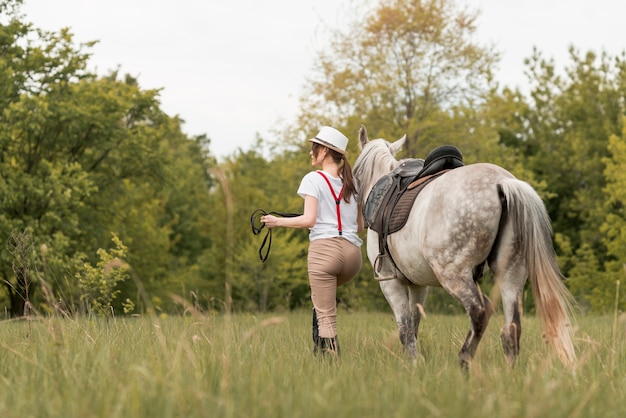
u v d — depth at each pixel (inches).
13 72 954.7
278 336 283.7
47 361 153.1
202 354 166.4
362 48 1021.8
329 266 224.7
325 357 207.9
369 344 256.2
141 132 1114.1
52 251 866.1
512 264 194.7
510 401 125.0
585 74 1331.2
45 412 116.0
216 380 137.8
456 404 115.9
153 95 1134.4
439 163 220.1
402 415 110.3
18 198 929.5
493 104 1045.2
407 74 1008.2
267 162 1560.0
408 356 224.5
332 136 229.0
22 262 222.2
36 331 224.7
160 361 154.3
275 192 1465.3
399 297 240.7
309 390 123.2
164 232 1390.3
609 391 142.9
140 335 237.3
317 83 1029.2
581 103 1321.4
